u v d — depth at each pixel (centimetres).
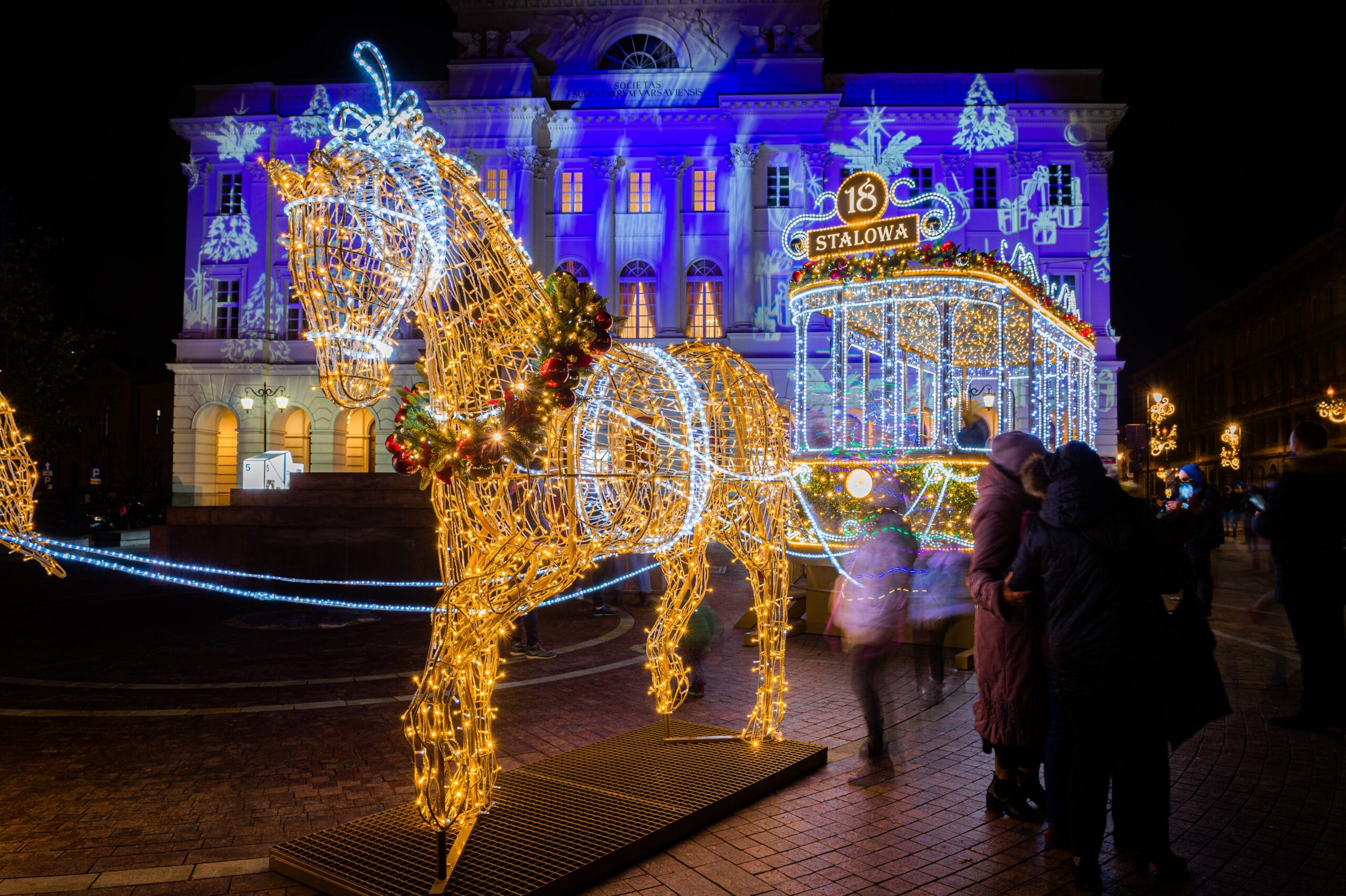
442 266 327
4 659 780
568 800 408
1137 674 325
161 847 375
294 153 2972
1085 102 2808
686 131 2909
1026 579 357
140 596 1208
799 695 651
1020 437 407
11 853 368
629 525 409
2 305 2155
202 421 2984
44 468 2266
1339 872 355
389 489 1334
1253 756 502
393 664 759
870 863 362
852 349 1511
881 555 497
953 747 523
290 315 3006
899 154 2878
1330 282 4072
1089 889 336
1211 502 924
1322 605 544
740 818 411
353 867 338
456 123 2866
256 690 659
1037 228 2828
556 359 351
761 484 500
